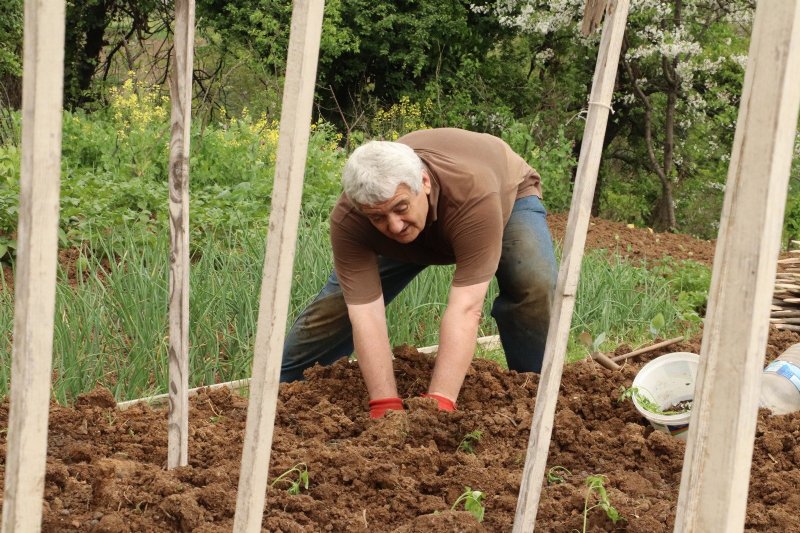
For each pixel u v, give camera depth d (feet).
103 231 24.06
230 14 60.39
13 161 27.89
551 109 64.75
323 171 34.63
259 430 6.44
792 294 22.88
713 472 5.68
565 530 9.52
